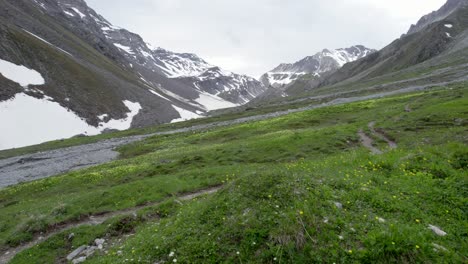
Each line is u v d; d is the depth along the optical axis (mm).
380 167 17750
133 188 29234
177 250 12203
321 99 159000
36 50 152625
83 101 147250
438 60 190250
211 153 44906
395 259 9383
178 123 144500
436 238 10273
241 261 10570
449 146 19172
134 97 199375
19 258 18891
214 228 12586
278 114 123312
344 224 11031
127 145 86000
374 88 156375
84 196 28125
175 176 32594
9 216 26375
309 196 12688
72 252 18797
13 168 69250
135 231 20328
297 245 10469
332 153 37875
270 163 36531
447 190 13469
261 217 11961
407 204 12609
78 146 98000
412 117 51406
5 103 113750
